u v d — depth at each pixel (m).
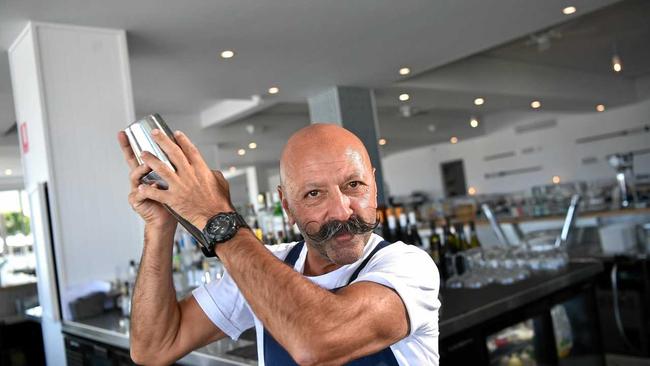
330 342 0.68
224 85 5.55
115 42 3.70
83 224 3.41
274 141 9.41
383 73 5.75
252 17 3.83
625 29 6.40
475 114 11.66
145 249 0.99
